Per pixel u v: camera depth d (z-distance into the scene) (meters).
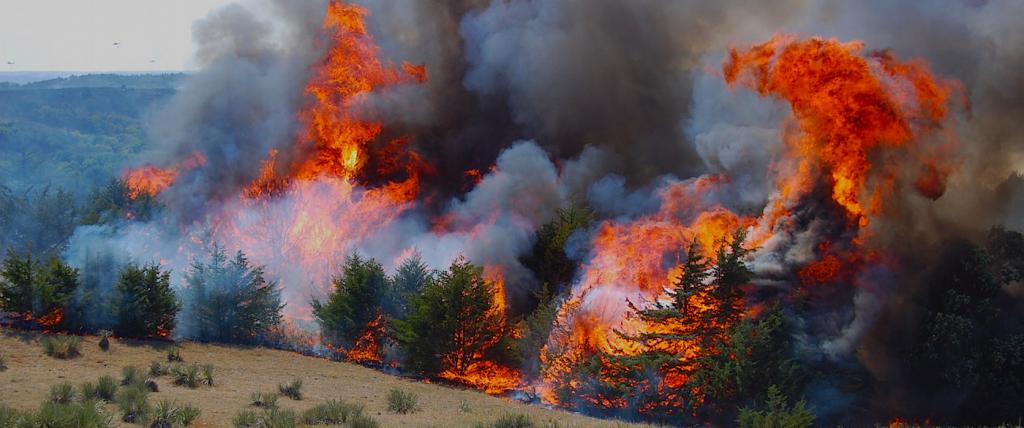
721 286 19.19
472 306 22.41
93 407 14.04
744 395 17.59
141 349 20.78
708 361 18.34
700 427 17.95
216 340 23.44
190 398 16.80
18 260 21.31
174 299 22.58
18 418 13.02
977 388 18.98
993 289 19.75
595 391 19.55
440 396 19.64
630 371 18.91
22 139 75.06
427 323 22.36
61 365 18.27
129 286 21.86
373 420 15.72
